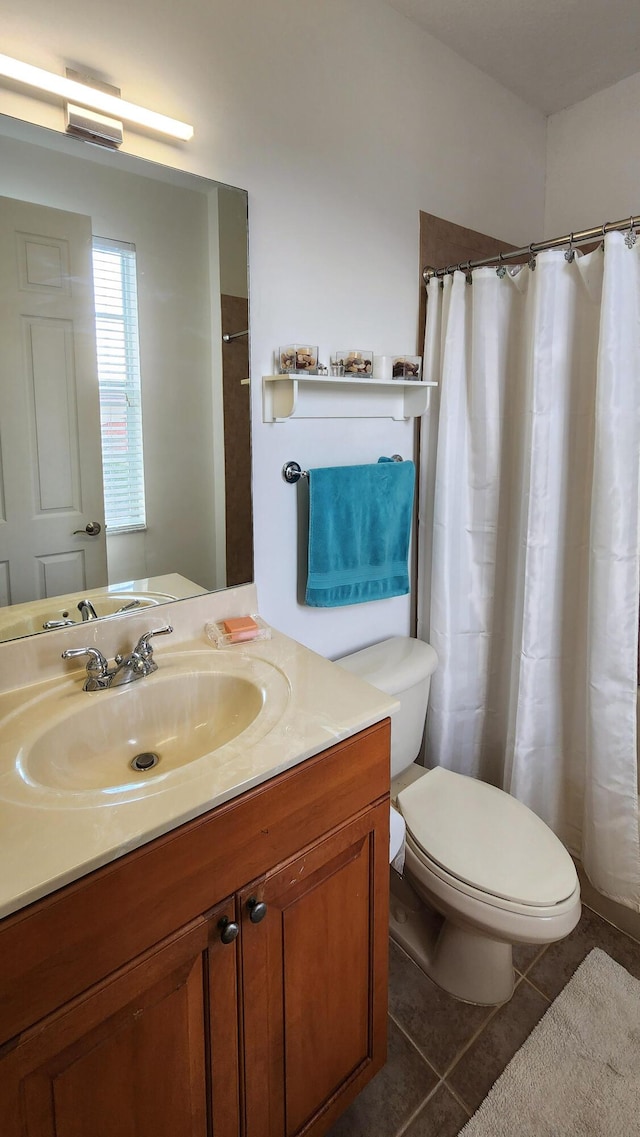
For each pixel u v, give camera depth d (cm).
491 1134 114
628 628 151
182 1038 81
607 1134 113
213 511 138
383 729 104
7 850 69
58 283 109
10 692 109
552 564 163
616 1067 125
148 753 111
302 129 139
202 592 138
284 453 149
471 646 185
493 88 187
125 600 127
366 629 180
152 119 111
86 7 105
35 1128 68
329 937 100
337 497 152
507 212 199
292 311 144
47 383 111
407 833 139
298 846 92
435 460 177
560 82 189
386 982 115
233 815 82
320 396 153
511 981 141
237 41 125
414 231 169
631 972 148
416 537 189
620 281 140
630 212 192
